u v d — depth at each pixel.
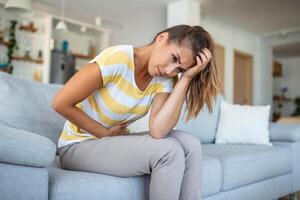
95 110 1.08
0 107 1.27
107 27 6.43
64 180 0.91
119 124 1.16
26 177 0.79
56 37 6.01
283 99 8.63
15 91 1.33
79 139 1.11
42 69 5.43
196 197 1.02
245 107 2.44
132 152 0.96
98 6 5.13
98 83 0.98
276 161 1.96
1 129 0.81
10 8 3.67
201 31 1.08
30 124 1.32
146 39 5.96
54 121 1.41
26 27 5.17
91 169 1.04
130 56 1.03
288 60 9.01
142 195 1.05
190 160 1.02
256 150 1.93
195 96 1.16
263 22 5.89
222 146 2.10
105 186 0.96
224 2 4.77
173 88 1.17
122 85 1.05
